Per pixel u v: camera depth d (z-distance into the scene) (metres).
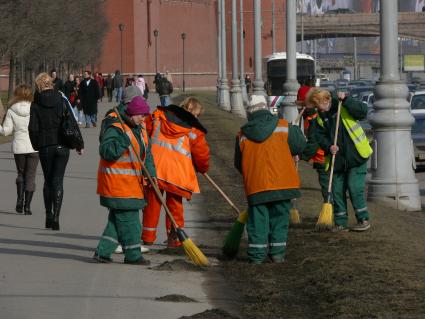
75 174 50.25
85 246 27.61
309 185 43.09
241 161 24.34
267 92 129.88
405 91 39.12
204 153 26.91
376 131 39.38
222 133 86.44
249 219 24.39
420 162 58.66
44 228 31.44
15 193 41.75
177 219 26.94
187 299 20.36
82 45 176.50
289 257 24.92
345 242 26.62
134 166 23.92
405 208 39.03
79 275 22.94
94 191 42.41
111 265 24.34
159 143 26.73
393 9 38.97
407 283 20.73
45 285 21.72
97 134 81.81
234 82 127.50
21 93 35.28
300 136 24.25
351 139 28.61
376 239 27.22
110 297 20.48
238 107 126.75
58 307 19.47
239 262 24.73
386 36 39.03
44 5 121.38
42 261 24.94
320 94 28.59
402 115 38.97
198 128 26.88
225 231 30.59
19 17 111.69
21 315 18.73
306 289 21.03
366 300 19.25
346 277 21.56
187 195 26.67
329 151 28.83
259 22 95.31
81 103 89.38
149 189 27.06
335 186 29.09
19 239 28.98
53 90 31.06
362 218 28.86
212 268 24.05
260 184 24.03
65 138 30.81
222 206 36.75
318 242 26.88
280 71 140.88
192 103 27.52
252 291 21.28
